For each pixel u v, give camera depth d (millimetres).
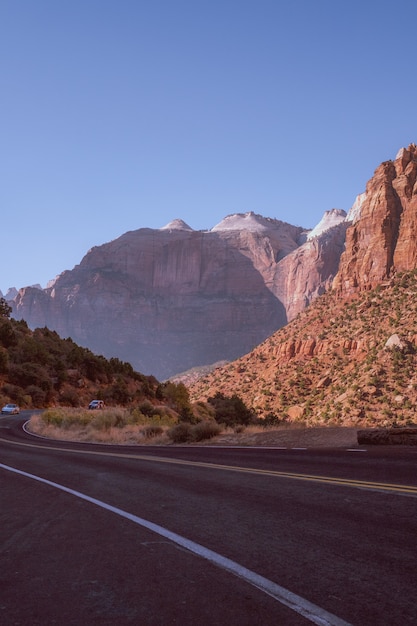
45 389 94938
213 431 23484
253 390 156000
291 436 18750
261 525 6547
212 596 4305
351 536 5785
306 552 5320
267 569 4891
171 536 6273
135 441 27375
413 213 194375
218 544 5816
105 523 7219
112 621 3941
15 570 5309
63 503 8938
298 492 8492
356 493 8039
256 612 3947
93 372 113500
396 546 5324
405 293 152625
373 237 199250
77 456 17875
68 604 4316
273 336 194875
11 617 4102
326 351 149875
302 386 137875
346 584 4398
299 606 4012
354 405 102312
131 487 10234
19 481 12016
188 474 11523
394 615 3779
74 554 5773
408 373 106250
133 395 105062
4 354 92625
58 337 134625
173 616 3969
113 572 5070
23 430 46344
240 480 10148
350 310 166125
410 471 9648
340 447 14773
